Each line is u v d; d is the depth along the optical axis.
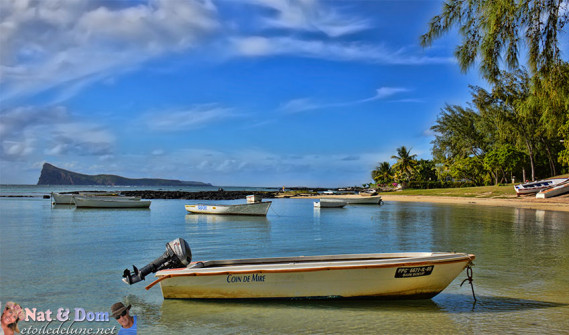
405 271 7.93
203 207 33.53
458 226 23.70
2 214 32.50
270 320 7.23
